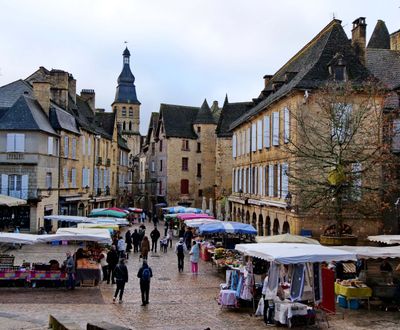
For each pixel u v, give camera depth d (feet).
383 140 80.02
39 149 119.55
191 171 217.15
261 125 115.96
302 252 48.96
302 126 77.36
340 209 73.72
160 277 75.87
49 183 127.24
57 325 39.73
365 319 49.83
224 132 196.54
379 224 88.17
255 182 122.62
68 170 140.77
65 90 149.89
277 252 49.16
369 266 68.13
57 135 130.41
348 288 54.13
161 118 221.25
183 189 215.92
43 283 67.51
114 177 206.49
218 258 80.28
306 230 86.94
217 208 184.85
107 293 63.93
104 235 71.15
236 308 55.21
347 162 73.10
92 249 82.99
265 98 124.98
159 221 201.67
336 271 63.41
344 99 76.59
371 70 108.06
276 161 101.86
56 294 62.95
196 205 217.36
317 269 48.65
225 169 196.13
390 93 87.76
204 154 218.79
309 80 88.94
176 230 141.18
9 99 131.44
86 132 159.74
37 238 67.77
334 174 72.79
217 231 83.92
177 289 66.80
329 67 90.38
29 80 150.71
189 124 221.25
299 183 75.61
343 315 51.03
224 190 190.90
